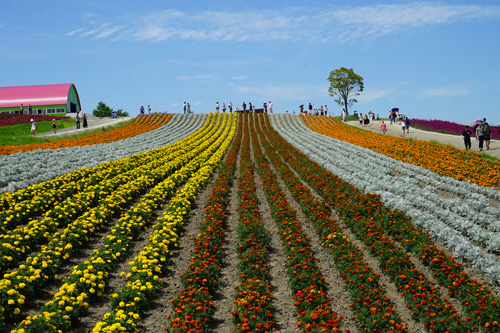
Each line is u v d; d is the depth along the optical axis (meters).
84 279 10.82
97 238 15.43
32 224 14.66
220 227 16.02
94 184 22.61
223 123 65.44
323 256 14.06
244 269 12.61
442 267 11.58
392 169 27.58
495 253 13.76
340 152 35.88
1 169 25.03
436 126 52.34
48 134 52.66
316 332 8.76
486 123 32.97
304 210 18.58
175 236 15.02
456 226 15.78
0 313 9.23
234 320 9.84
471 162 28.20
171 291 11.74
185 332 8.92
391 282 12.12
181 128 59.47
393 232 14.92
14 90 90.38
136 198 21.16
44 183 20.98
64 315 9.37
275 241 15.48
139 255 13.01
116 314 9.58
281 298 11.38
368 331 9.30
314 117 70.56
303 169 27.47
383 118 79.75
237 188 24.19
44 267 11.55
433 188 22.14
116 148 38.28
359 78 88.00
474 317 9.53
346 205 17.97
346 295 11.49
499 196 20.23
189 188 21.70
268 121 66.81
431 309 9.71
